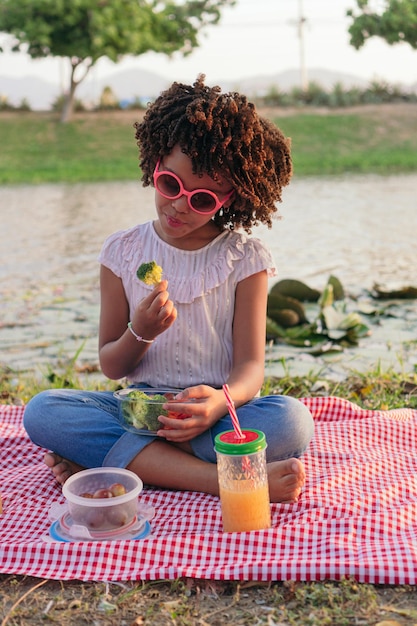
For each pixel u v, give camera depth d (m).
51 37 26.03
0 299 6.31
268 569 2.03
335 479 2.57
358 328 4.83
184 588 2.01
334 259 8.00
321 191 15.59
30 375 4.22
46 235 10.45
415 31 23.70
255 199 2.63
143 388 2.74
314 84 31.47
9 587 2.07
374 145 24.72
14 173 20.33
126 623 1.89
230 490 2.25
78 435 2.61
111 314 2.81
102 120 28.00
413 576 1.99
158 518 2.43
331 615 1.87
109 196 15.66
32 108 29.94
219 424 2.57
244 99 2.61
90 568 2.11
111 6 25.38
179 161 2.52
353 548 2.13
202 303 2.70
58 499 2.59
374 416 3.13
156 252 2.77
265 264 2.74
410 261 7.75
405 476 2.63
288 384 3.84
